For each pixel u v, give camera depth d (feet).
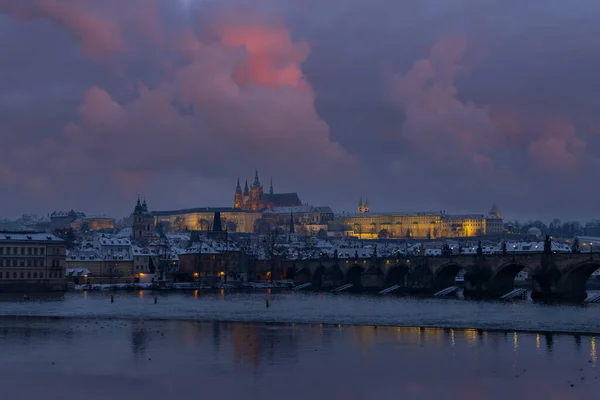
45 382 338.95
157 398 310.65
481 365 385.09
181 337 494.18
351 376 354.13
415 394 320.09
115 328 554.46
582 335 517.96
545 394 319.88
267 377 350.84
